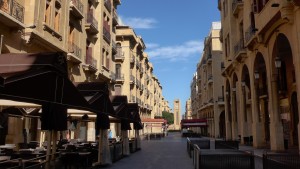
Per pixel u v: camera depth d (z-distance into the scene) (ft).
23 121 54.34
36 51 53.21
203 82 201.46
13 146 42.57
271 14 51.90
